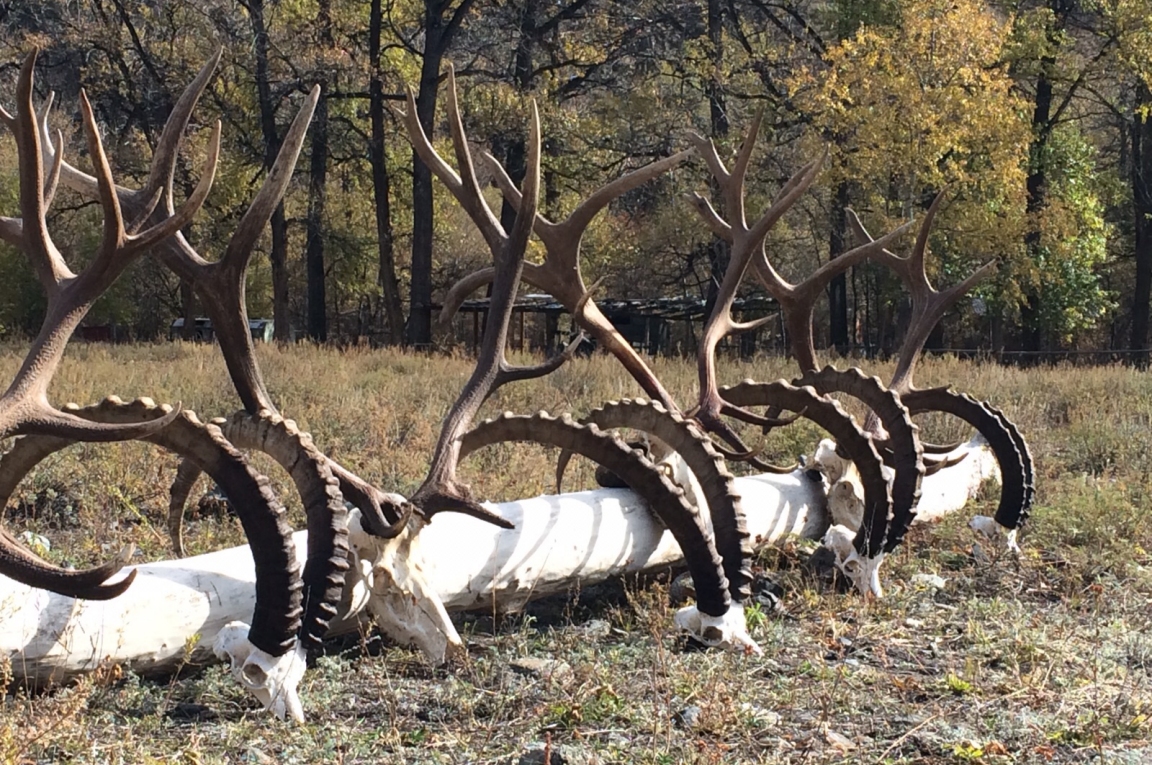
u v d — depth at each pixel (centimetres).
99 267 421
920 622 635
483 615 606
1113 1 3144
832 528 682
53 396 1191
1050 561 768
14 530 755
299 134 498
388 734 450
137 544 667
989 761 454
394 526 499
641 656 548
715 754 433
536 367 580
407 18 3619
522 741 456
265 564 443
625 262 4156
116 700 462
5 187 3550
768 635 593
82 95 416
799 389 674
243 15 3512
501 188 654
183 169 3266
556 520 589
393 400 1305
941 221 2827
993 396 1561
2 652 433
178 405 390
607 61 3375
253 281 4878
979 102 2648
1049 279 3183
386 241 3462
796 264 4312
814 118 2902
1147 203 3878
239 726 448
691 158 3303
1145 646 595
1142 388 1672
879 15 3169
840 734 476
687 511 556
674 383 1555
